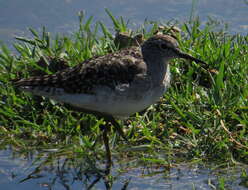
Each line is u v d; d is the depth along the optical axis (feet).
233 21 55.26
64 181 35.47
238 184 33.99
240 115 39.81
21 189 34.76
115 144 39.01
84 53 45.96
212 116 39.32
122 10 58.18
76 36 50.75
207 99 41.19
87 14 57.31
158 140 38.68
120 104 36.24
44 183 35.29
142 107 37.04
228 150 36.94
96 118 40.70
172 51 38.04
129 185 34.65
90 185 34.94
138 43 47.26
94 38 48.57
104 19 56.24
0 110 41.19
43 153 38.68
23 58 46.93
